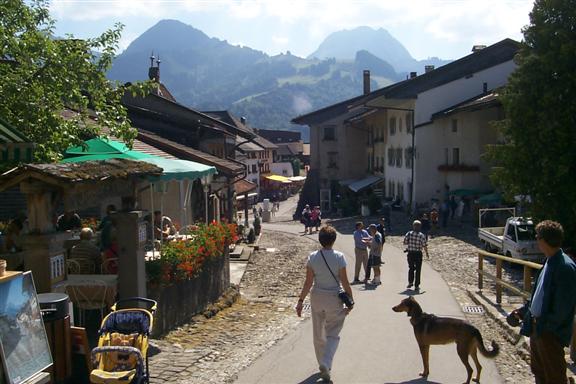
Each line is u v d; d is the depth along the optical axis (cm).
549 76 2223
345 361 918
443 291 1623
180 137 3062
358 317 1261
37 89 1396
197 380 819
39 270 809
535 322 607
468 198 4094
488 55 4412
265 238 3600
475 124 4094
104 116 1551
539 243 602
